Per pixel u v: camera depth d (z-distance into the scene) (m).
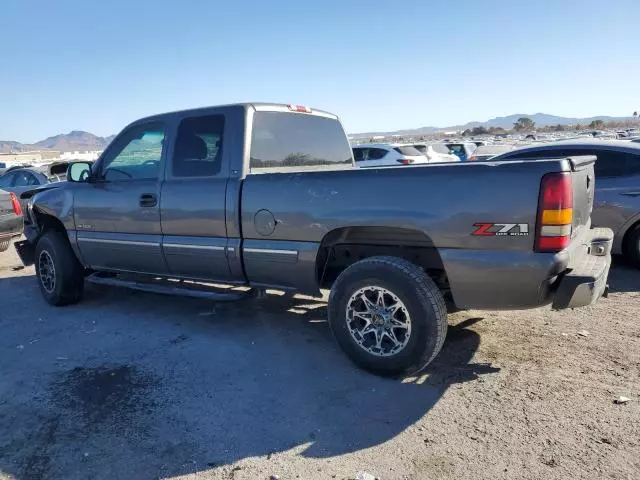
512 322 4.91
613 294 5.69
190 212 4.64
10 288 7.04
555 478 2.65
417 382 3.77
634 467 2.71
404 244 4.08
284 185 4.13
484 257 3.42
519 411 3.30
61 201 5.73
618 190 6.64
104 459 2.97
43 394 3.78
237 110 4.52
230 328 5.03
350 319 3.92
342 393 3.65
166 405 3.55
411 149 16.67
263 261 4.31
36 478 2.82
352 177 3.85
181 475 2.80
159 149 4.96
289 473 2.78
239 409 3.47
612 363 3.93
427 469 2.77
